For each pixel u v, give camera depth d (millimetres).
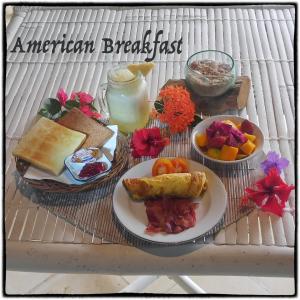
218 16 1145
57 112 858
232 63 865
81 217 706
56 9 1217
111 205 719
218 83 848
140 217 684
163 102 838
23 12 1209
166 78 965
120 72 805
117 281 1215
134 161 786
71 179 722
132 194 704
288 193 684
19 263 676
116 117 833
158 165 731
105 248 664
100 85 886
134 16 1172
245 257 648
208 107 876
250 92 914
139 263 653
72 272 673
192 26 1120
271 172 698
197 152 766
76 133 779
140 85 810
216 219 664
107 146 766
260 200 690
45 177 731
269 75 954
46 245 676
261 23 1111
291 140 815
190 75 863
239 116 855
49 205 727
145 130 792
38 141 769
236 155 751
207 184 708
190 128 836
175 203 686
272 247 653
